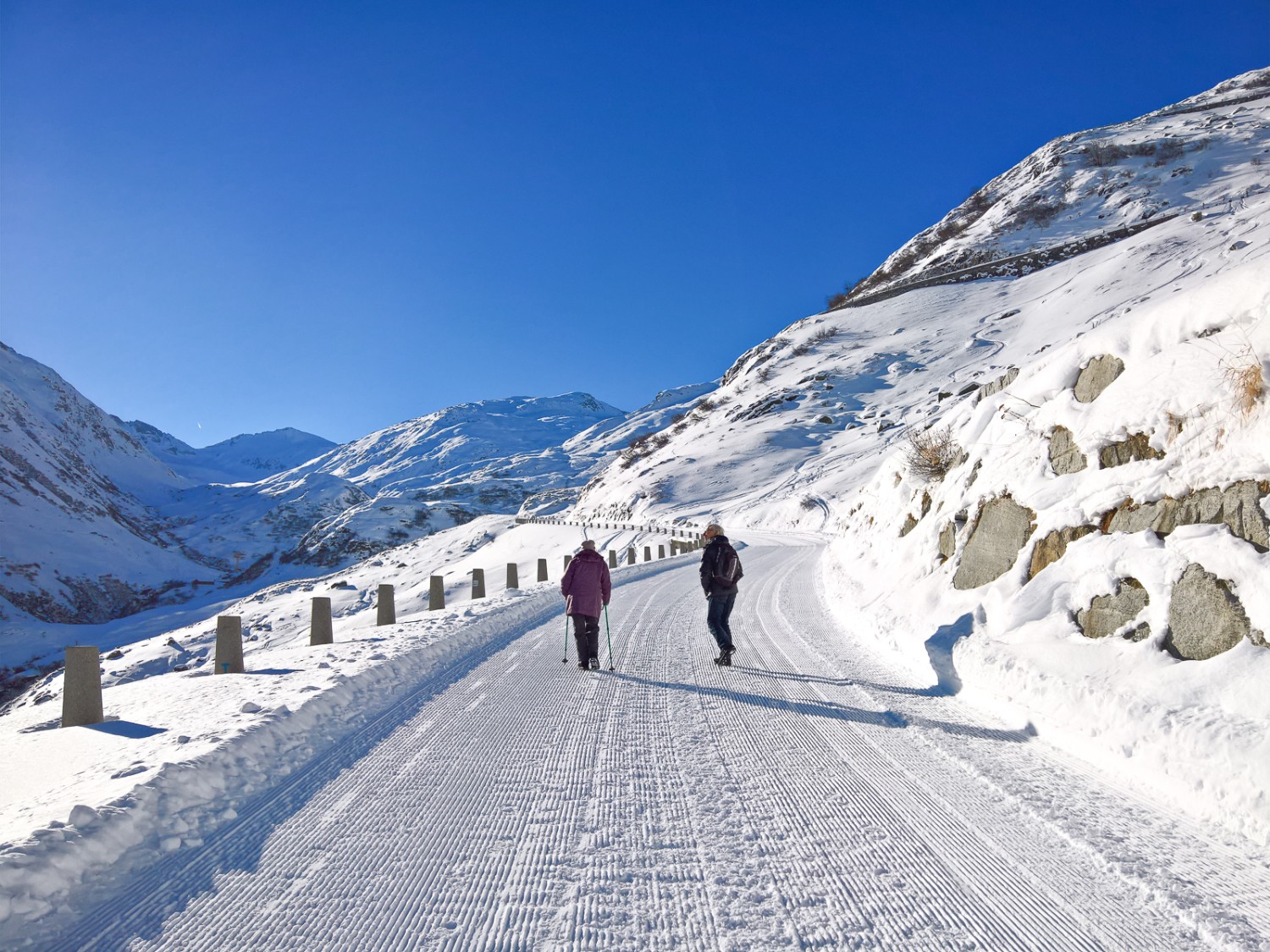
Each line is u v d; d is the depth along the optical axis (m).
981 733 5.43
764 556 25.84
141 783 4.19
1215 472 5.17
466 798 4.38
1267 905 3.02
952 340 80.38
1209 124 116.69
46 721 6.75
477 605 13.45
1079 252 92.00
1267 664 4.14
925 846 3.66
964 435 9.65
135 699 7.15
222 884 3.36
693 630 10.55
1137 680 4.77
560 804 4.27
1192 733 4.09
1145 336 6.61
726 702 6.52
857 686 6.92
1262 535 4.64
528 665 8.27
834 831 3.85
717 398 99.12
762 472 62.56
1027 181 123.38
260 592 72.12
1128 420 6.23
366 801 4.33
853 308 110.06
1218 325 5.76
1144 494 5.76
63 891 3.19
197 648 37.31
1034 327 73.31
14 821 3.71
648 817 4.07
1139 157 112.25
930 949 2.79
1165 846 3.58
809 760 4.96
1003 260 98.50
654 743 5.39
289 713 5.84
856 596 10.85
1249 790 3.67
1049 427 7.44
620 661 8.41
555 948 2.82
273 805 4.31
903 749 5.15
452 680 7.52
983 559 7.64
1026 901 3.12
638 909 3.10
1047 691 5.30
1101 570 5.73
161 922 3.04
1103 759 4.62
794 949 2.79
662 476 67.00
